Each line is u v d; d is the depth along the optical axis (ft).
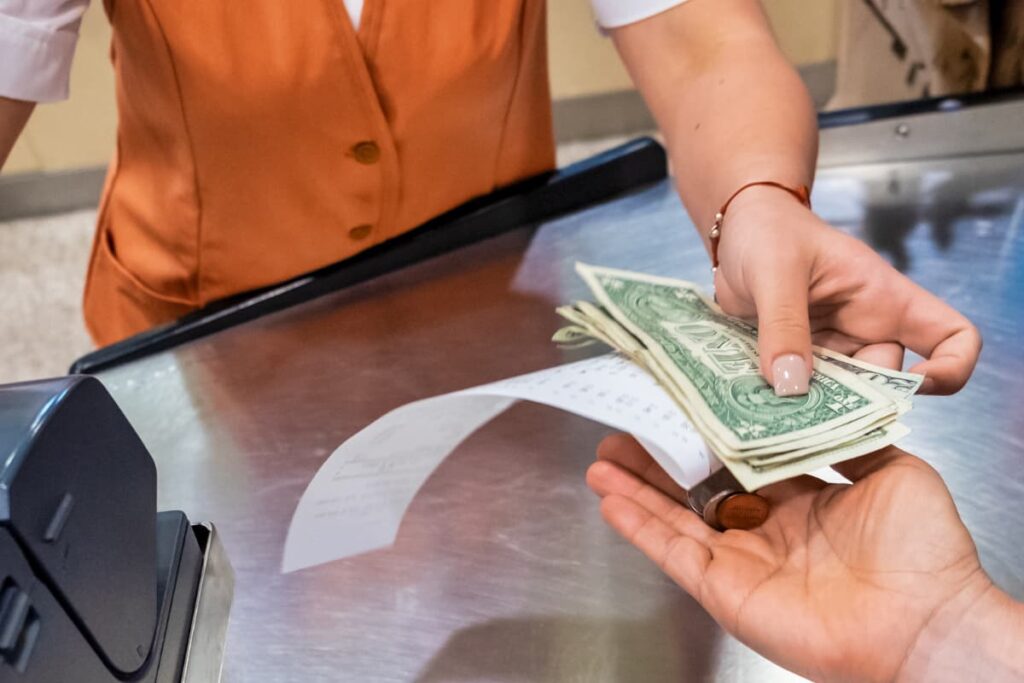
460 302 2.92
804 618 1.62
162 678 1.44
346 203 3.04
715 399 1.92
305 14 2.53
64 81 2.51
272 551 2.21
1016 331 2.48
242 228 3.12
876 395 1.87
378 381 2.67
